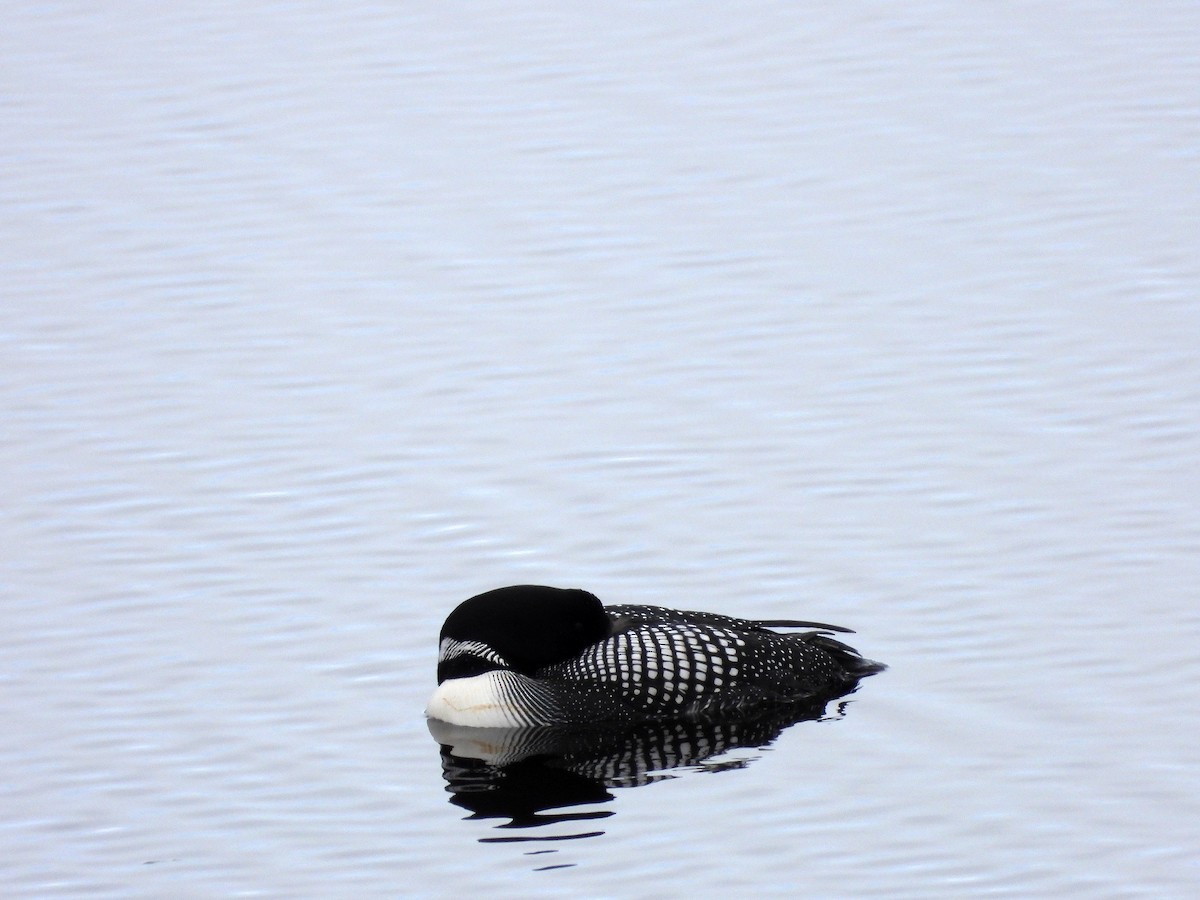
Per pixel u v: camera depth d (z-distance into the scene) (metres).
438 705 12.40
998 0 26.20
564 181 21.84
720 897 10.18
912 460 15.58
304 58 25.14
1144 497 14.69
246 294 19.53
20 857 10.87
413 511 15.17
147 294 19.52
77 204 21.42
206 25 26.36
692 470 15.66
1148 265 18.91
